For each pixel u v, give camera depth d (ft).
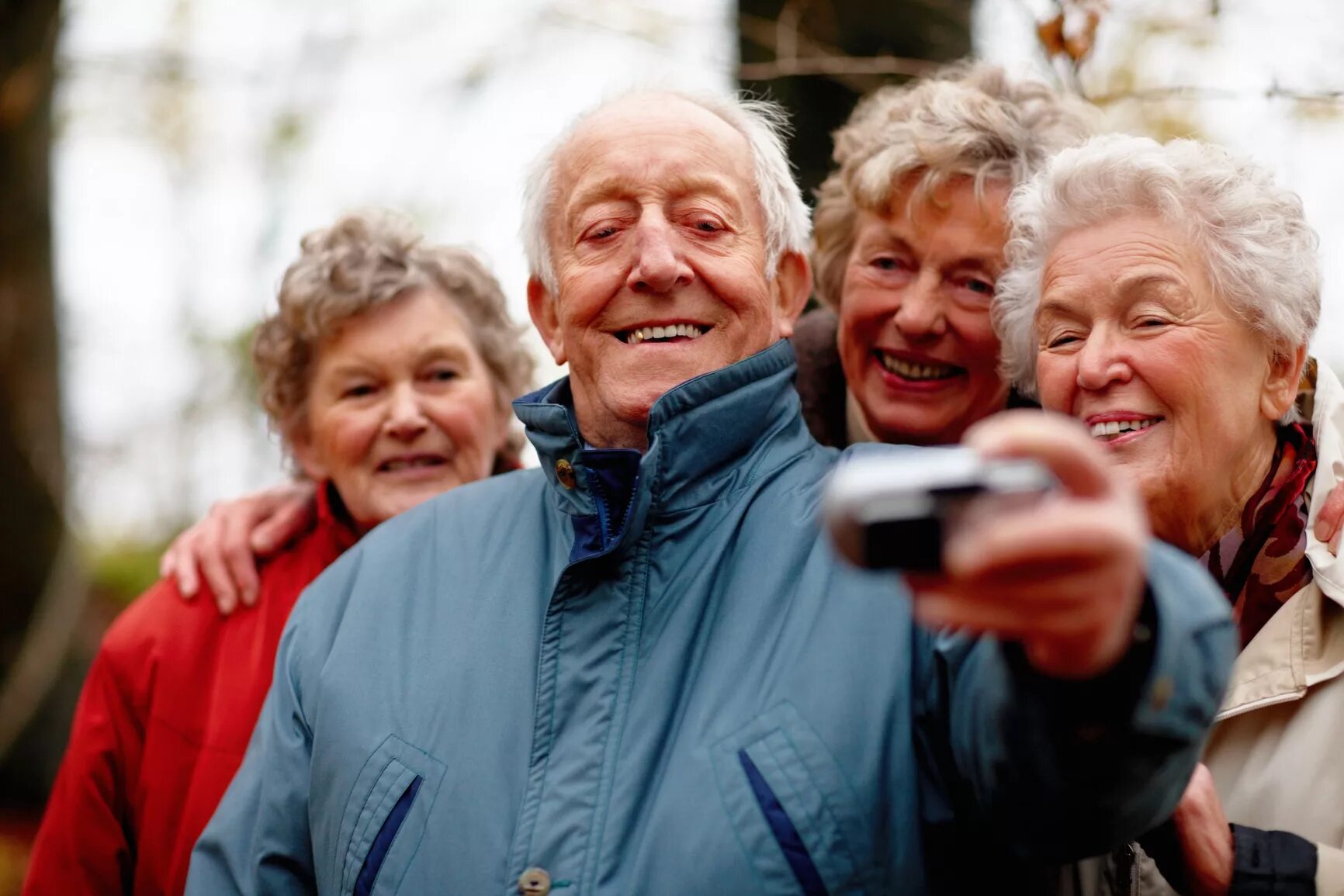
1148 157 6.19
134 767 7.97
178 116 24.38
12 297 17.84
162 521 29.01
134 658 8.07
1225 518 6.35
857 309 8.05
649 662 5.49
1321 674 5.98
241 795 6.27
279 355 8.71
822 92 12.21
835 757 5.03
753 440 6.03
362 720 5.79
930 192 7.61
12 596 17.79
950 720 4.85
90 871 7.93
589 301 6.24
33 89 17.31
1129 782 4.07
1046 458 3.42
